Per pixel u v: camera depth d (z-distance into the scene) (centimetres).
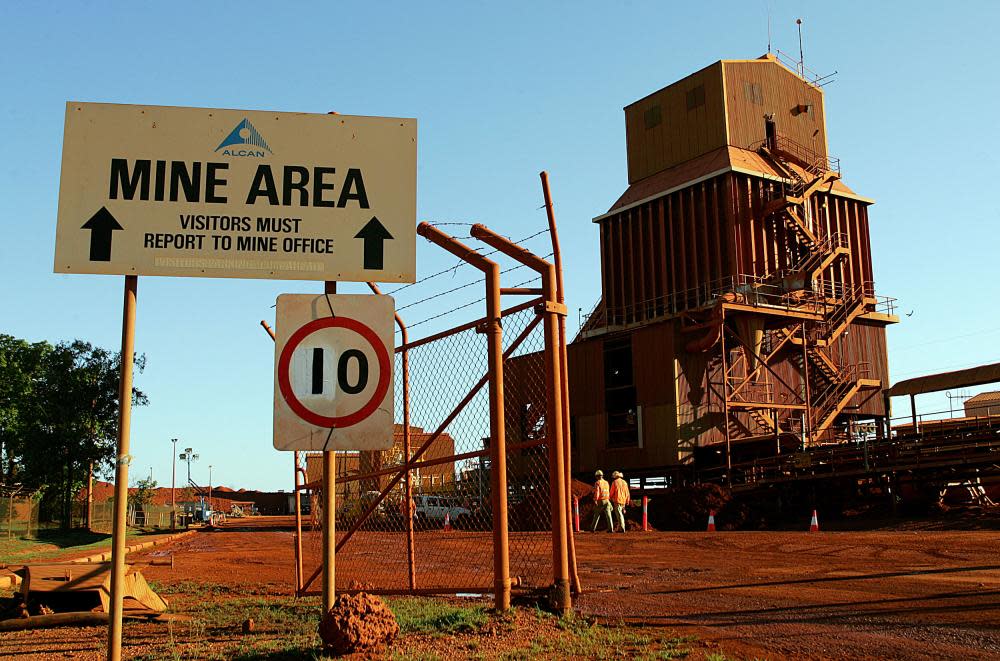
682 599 947
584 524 3150
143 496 6184
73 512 4662
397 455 972
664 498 3284
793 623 766
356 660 586
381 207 630
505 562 755
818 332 4622
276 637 741
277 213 614
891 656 620
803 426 3822
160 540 3212
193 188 605
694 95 5234
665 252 5112
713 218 4875
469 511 862
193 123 612
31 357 4650
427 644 631
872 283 5288
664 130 5391
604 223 5575
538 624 705
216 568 1630
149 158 601
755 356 4244
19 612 844
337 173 627
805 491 3120
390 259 625
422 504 925
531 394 866
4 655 690
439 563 1444
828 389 4619
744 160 4938
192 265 596
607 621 775
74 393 4475
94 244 583
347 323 592
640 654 618
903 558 1331
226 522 6738
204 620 862
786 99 5394
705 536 2194
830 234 5066
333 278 616
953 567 1160
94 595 884
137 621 861
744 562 1394
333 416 582
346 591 958
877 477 2938
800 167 5241
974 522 2188
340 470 1095
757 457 3966
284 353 581
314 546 1446
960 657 607
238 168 613
